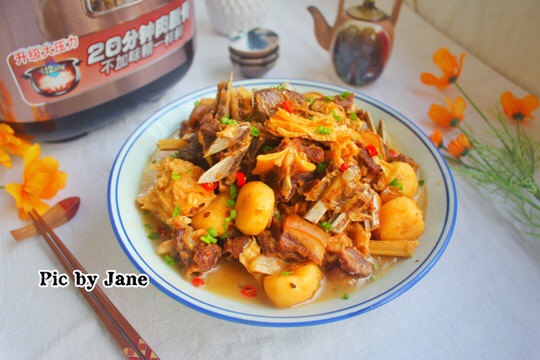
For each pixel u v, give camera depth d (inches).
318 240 15.1
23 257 16.9
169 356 14.3
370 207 15.7
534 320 15.4
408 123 18.7
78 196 18.8
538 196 18.1
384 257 15.5
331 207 15.4
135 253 14.4
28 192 17.8
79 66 18.0
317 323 12.9
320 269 15.3
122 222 15.2
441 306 15.7
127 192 16.4
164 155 18.1
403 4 29.5
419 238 15.7
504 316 15.5
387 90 24.3
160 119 18.9
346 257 14.8
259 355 14.4
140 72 19.9
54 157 20.2
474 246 17.5
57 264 16.8
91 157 20.3
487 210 18.8
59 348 14.6
